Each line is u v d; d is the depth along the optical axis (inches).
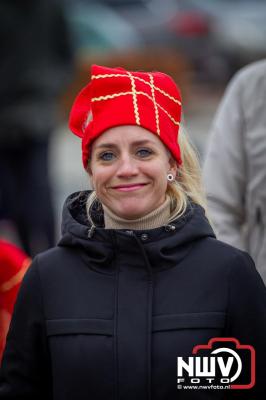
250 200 259.0
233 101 267.7
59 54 482.6
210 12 1101.1
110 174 198.1
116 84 199.3
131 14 1077.8
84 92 209.9
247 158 263.1
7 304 257.0
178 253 198.1
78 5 1027.9
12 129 457.1
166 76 206.7
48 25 473.4
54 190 580.4
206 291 195.0
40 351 202.1
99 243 197.8
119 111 197.5
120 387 190.5
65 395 193.8
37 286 202.2
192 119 865.5
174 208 204.7
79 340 193.9
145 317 193.0
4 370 205.0
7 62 461.7
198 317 192.9
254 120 262.5
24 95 462.9
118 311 194.2
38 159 461.7
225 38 1020.5
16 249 263.3
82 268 200.5
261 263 254.7
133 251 196.4
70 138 770.8
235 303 195.6
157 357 191.3
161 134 198.7
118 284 196.4
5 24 463.5
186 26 1023.0
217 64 1006.4
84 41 984.9
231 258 198.2
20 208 458.6
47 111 467.5
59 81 477.4
